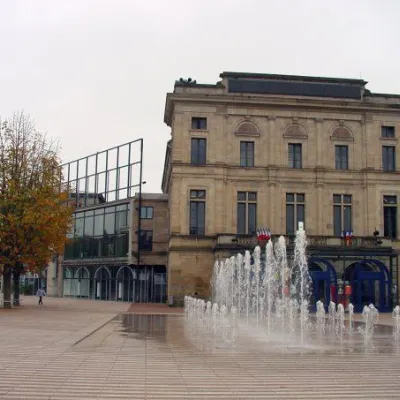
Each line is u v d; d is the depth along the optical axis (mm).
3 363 16672
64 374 14938
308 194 59812
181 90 59344
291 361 18281
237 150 59531
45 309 47438
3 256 46094
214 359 18406
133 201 69812
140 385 13602
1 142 48656
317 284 52656
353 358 19344
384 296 53875
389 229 60375
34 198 46875
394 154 61375
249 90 60531
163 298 68750
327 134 60656
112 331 28516
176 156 58594
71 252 80562
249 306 49906
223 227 58344
